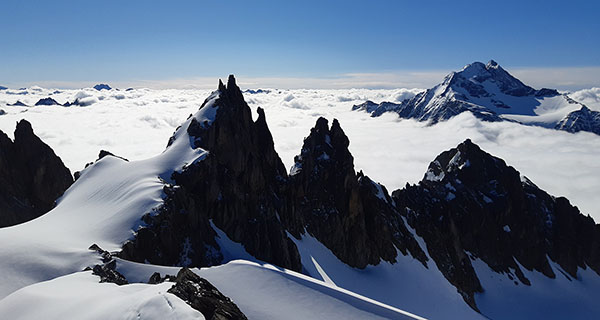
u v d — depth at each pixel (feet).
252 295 147.95
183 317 94.73
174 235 236.84
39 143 402.93
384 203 425.69
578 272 513.04
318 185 376.48
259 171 334.03
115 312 105.60
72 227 228.43
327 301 152.05
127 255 205.05
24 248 184.44
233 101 360.89
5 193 364.79
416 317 155.43
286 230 337.72
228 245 279.49
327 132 403.54
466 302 388.98
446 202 478.59
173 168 295.28
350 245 362.74
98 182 299.38
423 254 410.93
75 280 150.20
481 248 474.90
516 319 410.31
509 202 500.33
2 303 131.03
